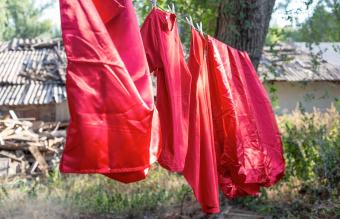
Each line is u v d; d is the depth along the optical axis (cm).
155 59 259
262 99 379
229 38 527
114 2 219
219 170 337
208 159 295
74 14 195
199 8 569
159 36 259
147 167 210
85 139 191
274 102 648
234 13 522
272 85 654
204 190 293
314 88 892
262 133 370
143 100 213
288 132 596
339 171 545
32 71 1254
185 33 566
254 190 360
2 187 616
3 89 1185
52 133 948
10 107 1132
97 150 194
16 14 2547
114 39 218
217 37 543
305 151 573
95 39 198
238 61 362
